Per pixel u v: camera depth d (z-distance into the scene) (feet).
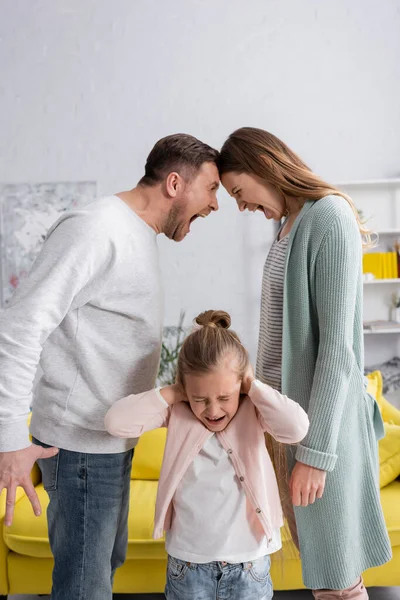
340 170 13.41
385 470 8.02
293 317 5.28
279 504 5.27
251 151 5.41
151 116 13.53
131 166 13.58
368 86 13.30
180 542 5.12
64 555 5.18
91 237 4.74
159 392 5.06
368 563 5.47
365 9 13.25
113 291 4.93
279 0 13.32
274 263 5.60
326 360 5.00
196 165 5.29
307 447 4.98
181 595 5.16
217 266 13.53
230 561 5.01
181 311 13.58
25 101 13.64
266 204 5.61
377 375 9.95
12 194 13.66
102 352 5.01
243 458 5.14
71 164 13.64
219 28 13.39
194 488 5.14
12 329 4.45
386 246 13.34
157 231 5.42
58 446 5.07
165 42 13.46
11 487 4.43
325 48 13.32
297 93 13.38
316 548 5.30
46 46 13.57
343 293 5.00
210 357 4.88
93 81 13.55
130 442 5.32
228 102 13.44
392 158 13.33
